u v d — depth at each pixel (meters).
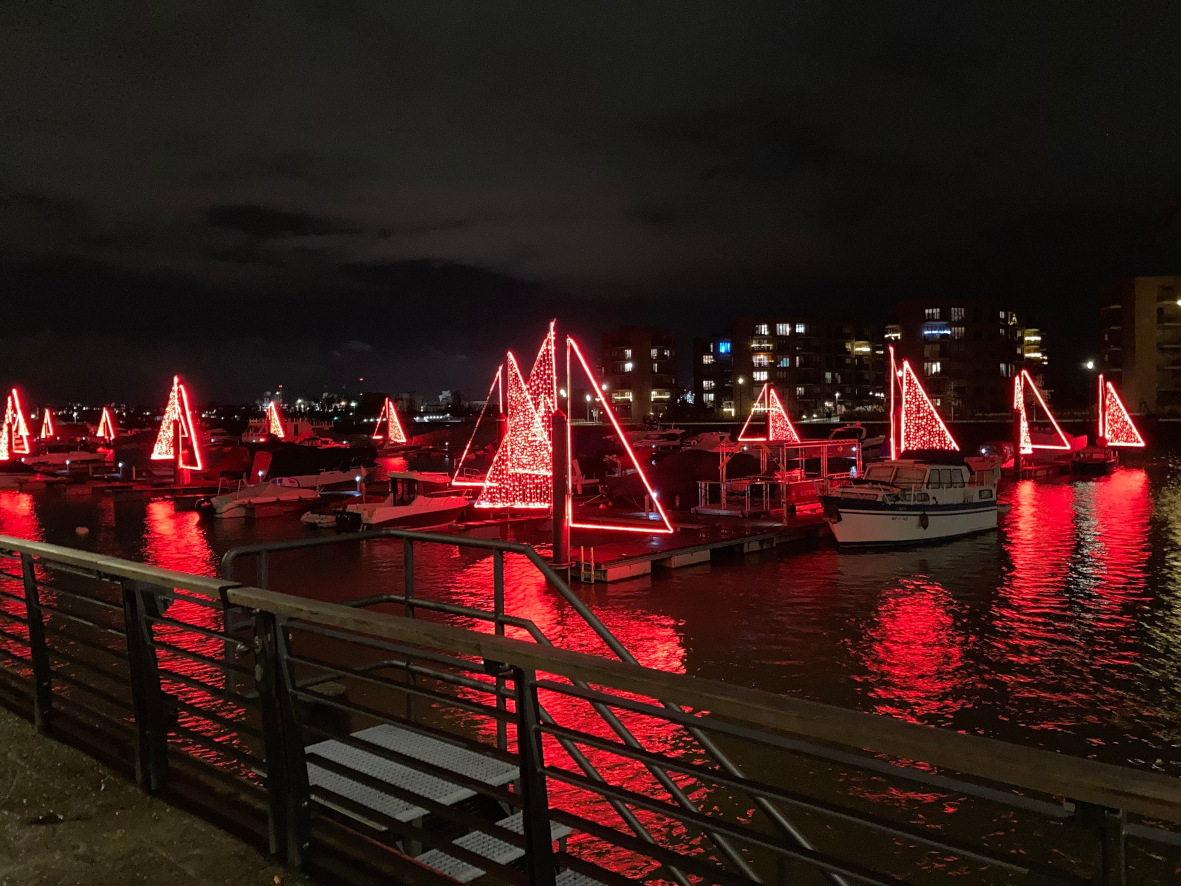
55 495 59.59
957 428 103.19
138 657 4.16
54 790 4.25
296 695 3.46
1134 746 14.42
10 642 17.20
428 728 3.02
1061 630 21.61
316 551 34.16
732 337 132.62
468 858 2.96
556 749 13.54
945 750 1.75
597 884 3.76
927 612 23.55
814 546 34.41
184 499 51.12
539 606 24.48
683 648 20.30
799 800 2.15
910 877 10.34
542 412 46.50
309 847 3.50
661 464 47.06
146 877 3.46
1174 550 32.78
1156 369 101.88
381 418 114.75
